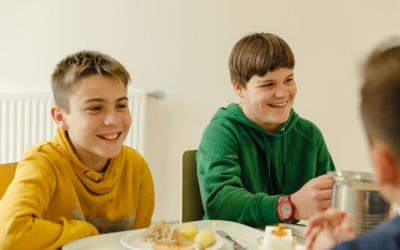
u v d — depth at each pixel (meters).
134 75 2.77
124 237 0.97
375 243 0.48
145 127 2.74
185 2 2.83
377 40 3.32
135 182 1.32
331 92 3.24
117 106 1.17
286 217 1.09
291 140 1.51
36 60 2.58
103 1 2.67
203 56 2.90
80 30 2.64
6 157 2.45
